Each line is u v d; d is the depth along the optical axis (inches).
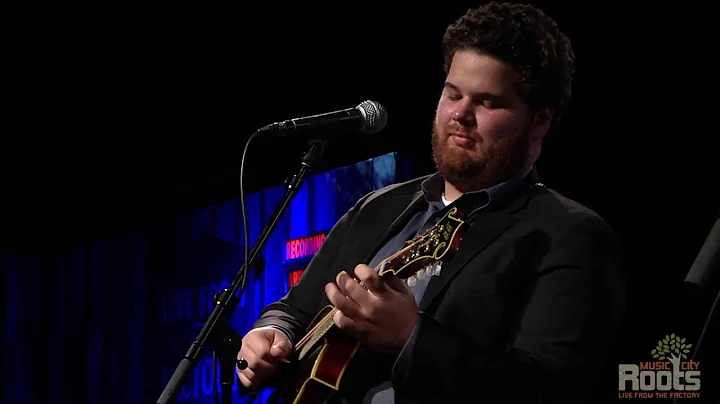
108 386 723.4
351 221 217.0
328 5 460.8
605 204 398.0
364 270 159.6
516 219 181.2
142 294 706.8
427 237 175.2
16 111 590.6
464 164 185.8
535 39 186.4
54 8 497.4
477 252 178.1
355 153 521.3
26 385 770.2
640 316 383.2
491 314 171.5
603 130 398.3
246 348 197.6
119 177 651.5
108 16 498.3
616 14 384.2
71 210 708.0
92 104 577.6
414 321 161.2
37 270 788.6
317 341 191.2
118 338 723.4
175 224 682.8
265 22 483.5
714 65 364.8
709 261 150.7
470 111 185.5
